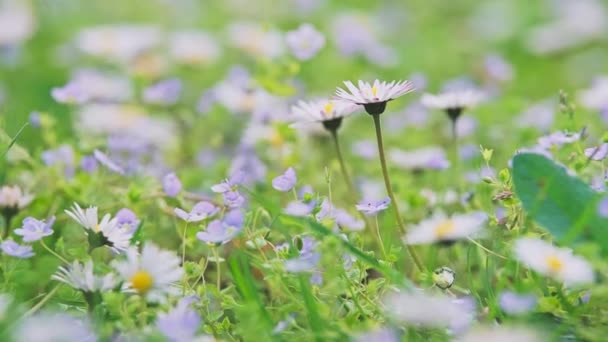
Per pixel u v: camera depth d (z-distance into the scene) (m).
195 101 1.27
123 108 1.10
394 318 0.75
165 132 1.06
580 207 0.77
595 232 0.77
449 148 1.09
